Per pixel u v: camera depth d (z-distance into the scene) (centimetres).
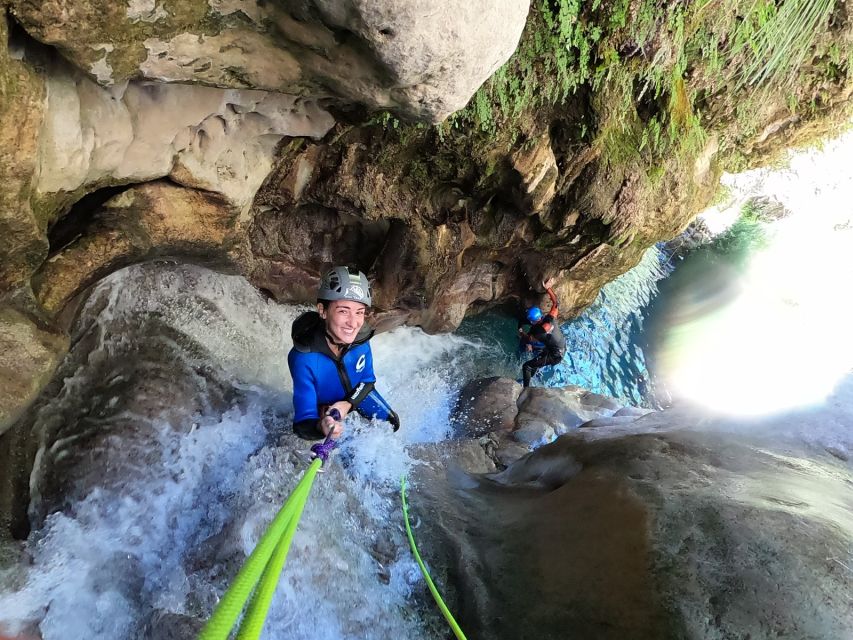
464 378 646
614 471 290
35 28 186
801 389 370
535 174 480
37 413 302
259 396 400
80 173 243
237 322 459
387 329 575
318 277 519
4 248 219
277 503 294
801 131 693
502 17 238
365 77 242
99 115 242
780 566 208
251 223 448
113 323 360
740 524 226
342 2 204
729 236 1023
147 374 360
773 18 524
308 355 328
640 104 538
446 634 257
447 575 280
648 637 204
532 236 573
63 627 252
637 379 783
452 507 334
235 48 231
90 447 313
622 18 430
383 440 372
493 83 419
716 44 521
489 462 466
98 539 287
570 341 769
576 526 263
